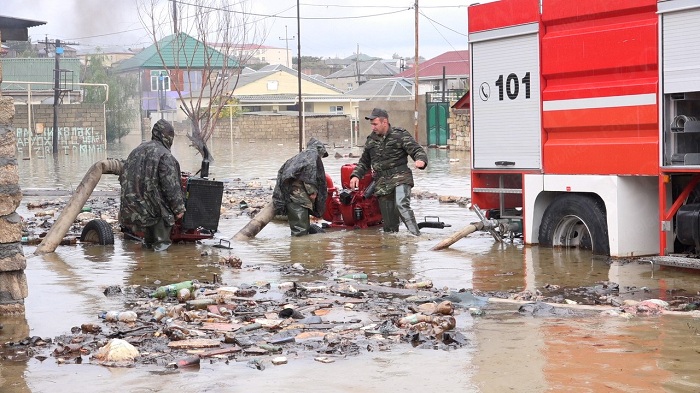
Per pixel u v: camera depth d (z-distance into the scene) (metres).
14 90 58.62
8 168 8.90
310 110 84.94
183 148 56.00
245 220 17.44
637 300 9.23
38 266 12.13
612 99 11.77
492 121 13.57
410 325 8.08
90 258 12.84
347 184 16.27
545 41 12.66
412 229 14.73
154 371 6.84
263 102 80.94
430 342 7.48
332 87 87.56
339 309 8.98
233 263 11.91
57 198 21.86
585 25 12.19
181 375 6.70
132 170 13.65
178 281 10.88
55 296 9.95
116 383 6.54
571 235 12.84
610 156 11.81
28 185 27.09
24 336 8.10
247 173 31.27
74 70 65.75
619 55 11.68
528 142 13.02
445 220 16.69
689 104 11.14
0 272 8.91
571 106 12.32
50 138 57.81
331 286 10.21
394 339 7.62
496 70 13.47
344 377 6.54
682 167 10.79
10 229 8.92
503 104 13.38
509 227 13.59
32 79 64.31
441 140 50.16
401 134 14.74
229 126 73.88
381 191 14.88
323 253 13.07
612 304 9.00
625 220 11.78
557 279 10.52
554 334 7.70
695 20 10.70
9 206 8.91
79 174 32.69
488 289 10.02
